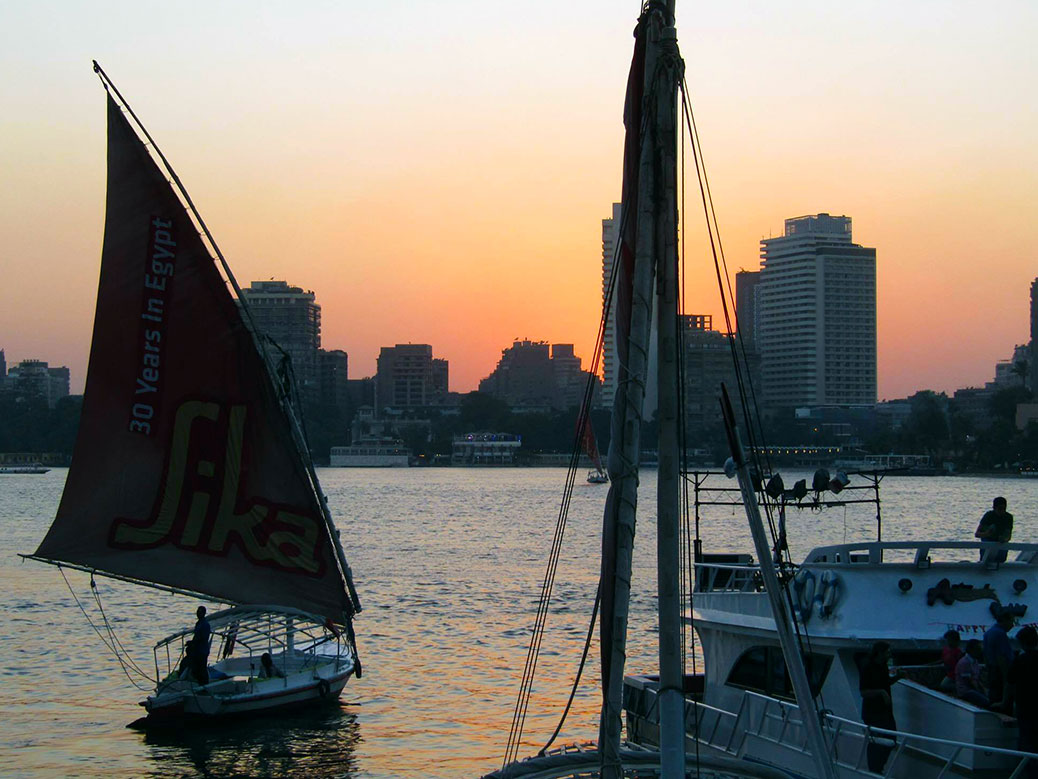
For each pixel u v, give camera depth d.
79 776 30.09
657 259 13.09
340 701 37.66
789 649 16.11
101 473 31.75
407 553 93.06
